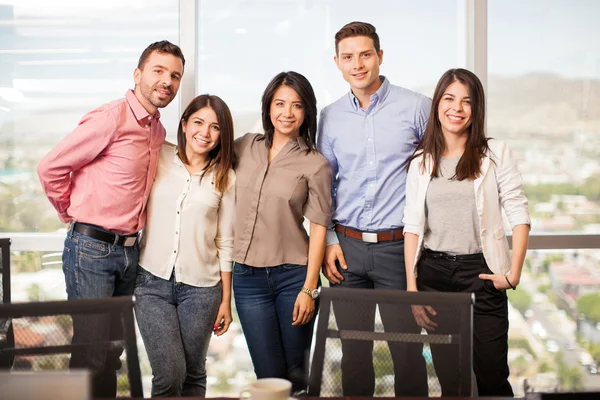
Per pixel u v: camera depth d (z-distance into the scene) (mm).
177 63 2506
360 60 2674
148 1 3242
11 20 3230
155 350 2570
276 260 2643
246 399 1350
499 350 2537
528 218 2520
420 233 2594
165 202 2572
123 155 2449
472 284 2533
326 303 1808
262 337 2705
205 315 2627
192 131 2562
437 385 1746
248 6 3258
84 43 3242
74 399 1114
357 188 2770
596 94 3375
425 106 2771
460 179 2494
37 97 3252
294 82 2625
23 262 3244
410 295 1793
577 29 3350
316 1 3268
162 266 2582
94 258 2449
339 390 1763
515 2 3322
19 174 3260
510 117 3357
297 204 2654
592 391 1379
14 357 1687
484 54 3279
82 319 1725
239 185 2664
